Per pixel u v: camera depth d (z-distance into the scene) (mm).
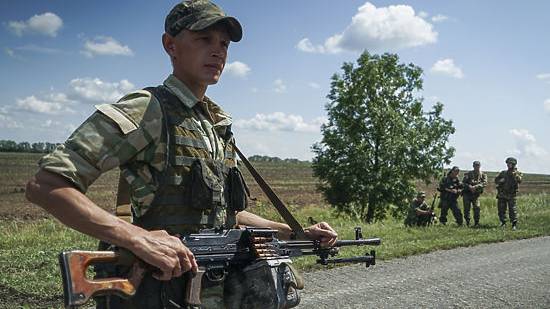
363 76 22516
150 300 2207
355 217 22000
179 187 2295
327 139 22578
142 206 2270
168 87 2418
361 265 9102
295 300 2561
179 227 2301
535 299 7238
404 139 22203
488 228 16938
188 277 2262
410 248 10758
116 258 2051
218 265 2379
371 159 22234
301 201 38344
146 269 2115
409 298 7102
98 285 1988
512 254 11047
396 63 23125
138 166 2252
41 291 6551
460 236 13328
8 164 69750
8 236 11227
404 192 22219
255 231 2518
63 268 1930
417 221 18531
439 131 22828
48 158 2033
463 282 8141
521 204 28484
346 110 22625
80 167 2051
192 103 2408
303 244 2834
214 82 2506
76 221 1992
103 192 39031
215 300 2387
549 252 11508
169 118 2299
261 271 2447
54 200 1982
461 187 19219
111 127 2139
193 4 2463
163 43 2559
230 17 2453
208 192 2332
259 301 2412
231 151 2654
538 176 121062
